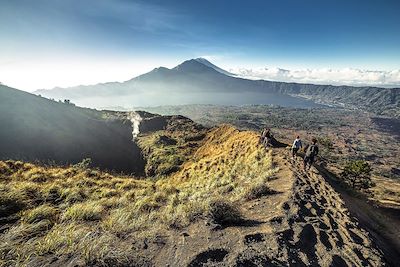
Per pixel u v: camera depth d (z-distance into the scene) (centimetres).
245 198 1153
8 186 1074
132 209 968
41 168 1755
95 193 1299
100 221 830
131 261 548
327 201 1169
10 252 540
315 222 874
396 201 3616
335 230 845
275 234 723
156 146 7731
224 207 829
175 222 805
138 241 657
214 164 3050
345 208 1107
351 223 942
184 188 1903
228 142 4541
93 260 521
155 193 1375
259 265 562
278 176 1591
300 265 589
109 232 704
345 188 2217
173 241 666
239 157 2864
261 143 2902
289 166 1847
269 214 905
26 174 1505
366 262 676
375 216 1577
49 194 1138
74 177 1642
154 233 712
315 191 1290
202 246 633
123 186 1652
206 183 1947
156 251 609
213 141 6444
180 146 7319
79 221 824
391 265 754
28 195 1070
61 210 945
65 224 769
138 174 6475
